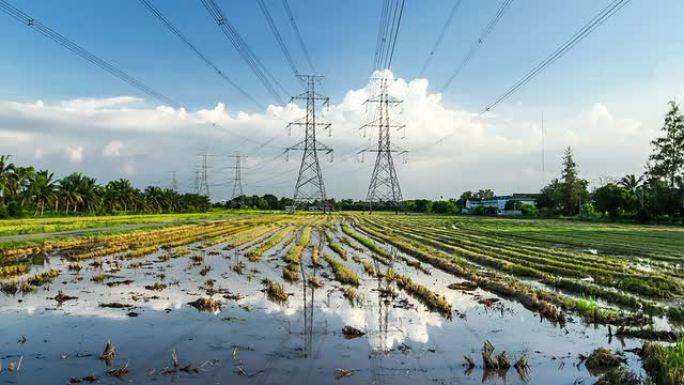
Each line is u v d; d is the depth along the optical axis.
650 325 16.95
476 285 25.34
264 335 15.88
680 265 33.62
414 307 20.19
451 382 12.15
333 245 43.75
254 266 31.86
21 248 40.19
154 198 151.12
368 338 15.70
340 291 23.45
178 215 131.50
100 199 120.31
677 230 73.31
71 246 43.84
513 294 22.55
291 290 23.59
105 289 23.33
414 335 16.17
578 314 19.20
